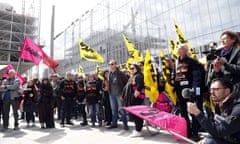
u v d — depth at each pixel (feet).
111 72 20.52
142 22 67.36
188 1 54.03
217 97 6.94
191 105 7.09
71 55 104.78
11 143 16.12
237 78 9.04
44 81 23.16
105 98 22.35
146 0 66.95
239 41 10.18
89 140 16.06
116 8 79.46
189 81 13.55
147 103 20.20
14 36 116.16
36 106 24.43
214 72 10.49
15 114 22.67
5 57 112.98
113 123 20.62
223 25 46.16
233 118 6.27
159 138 15.24
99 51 86.22
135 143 14.32
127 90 17.38
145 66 15.65
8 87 22.35
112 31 80.12
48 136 18.26
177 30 20.08
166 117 9.21
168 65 15.98
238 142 6.45
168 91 15.14
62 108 23.57
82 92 24.94
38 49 27.61
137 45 68.08
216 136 6.63
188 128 13.62
